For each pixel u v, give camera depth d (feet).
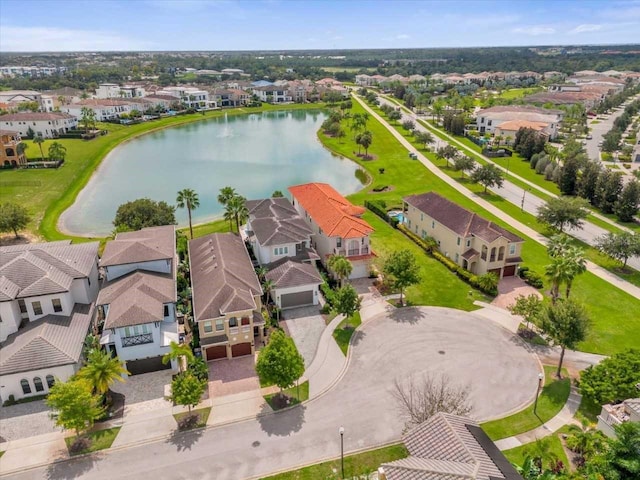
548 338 142.10
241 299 146.30
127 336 138.21
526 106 587.27
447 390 124.06
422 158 412.98
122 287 153.17
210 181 357.41
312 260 192.13
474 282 190.90
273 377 123.75
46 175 352.90
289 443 115.65
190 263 186.09
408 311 174.40
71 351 134.10
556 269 157.28
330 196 234.38
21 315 145.89
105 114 577.84
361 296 185.26
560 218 238.68
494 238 191.01
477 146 458.91
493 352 150.00
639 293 188.34
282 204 230.48
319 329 163.63
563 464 106.32
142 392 134.00
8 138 367.45
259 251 195.52
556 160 394.73
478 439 88.69
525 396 130.52
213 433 119.03
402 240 242.37
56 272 151.84
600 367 124.88
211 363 146.92
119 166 400.06
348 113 612.29
